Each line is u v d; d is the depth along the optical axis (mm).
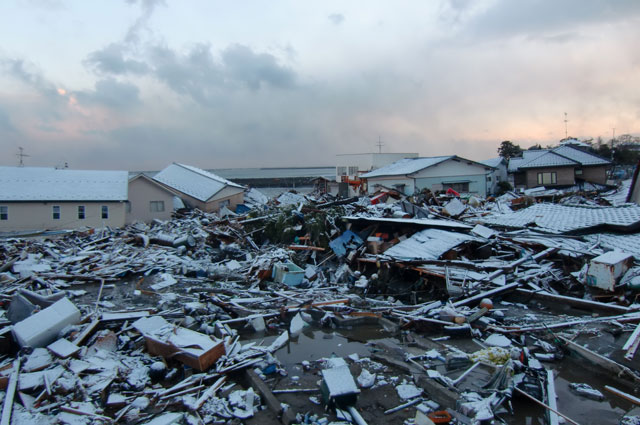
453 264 13609
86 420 6156
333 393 6637
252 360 8336
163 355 8375
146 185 34969
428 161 43312
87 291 13984
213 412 6652
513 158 53812
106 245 21438
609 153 60094
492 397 6746
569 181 41500
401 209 22188
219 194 39562
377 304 12523
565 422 6328
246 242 21141
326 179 56000
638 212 16641
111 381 7344
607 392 7219
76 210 30984
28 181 32344
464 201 31766
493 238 16656
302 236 20406
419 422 6223
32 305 9938
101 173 35906
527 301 11875
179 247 20234
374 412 6730
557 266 13953
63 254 19406
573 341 8641
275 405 6777
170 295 13188
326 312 11258
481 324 9953
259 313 11352
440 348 9062
